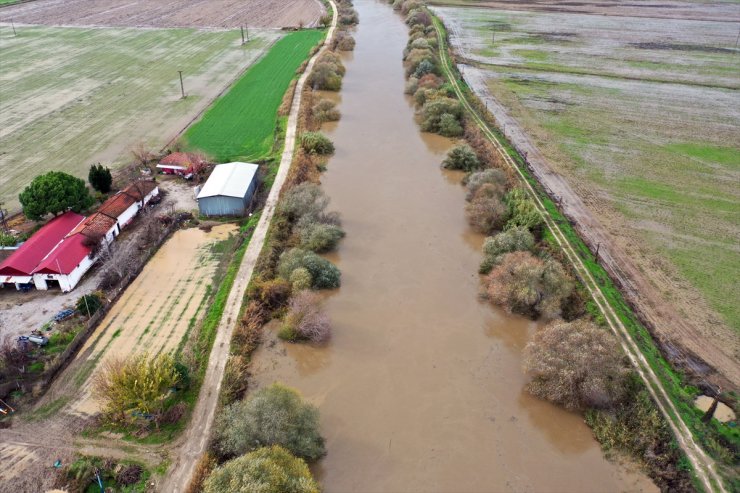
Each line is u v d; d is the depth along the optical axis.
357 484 30.95
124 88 90.44
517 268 44.22
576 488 30.98
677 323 41.50
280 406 31.73
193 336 40.41
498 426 34.69
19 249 46.78
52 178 51.38
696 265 47.97
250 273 46.91
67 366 37.66
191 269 48.19
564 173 63.88
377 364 39.16
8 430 33.06
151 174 63.16
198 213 56.41
